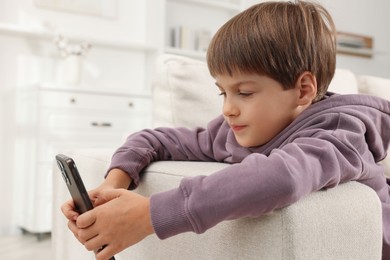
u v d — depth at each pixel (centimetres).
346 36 432
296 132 73
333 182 61
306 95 74
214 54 72
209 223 56
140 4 338
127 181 84
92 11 316
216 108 115
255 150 79
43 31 283
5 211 283
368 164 72
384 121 83
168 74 116
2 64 283
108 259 63
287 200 55
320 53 75
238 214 55
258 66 68
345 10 435
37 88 254
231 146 88
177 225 56
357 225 62
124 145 91
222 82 73
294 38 71
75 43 310
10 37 285
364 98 82
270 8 74
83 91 266
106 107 275
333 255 59
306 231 56
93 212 62
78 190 65
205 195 56
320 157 62
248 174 55
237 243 60
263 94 71
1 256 223
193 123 113
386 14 463
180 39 344
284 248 55
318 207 58
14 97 287
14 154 286
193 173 75
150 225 59
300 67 71
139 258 84
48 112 256
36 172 253
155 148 93
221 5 361
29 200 263
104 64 323
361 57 448
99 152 109
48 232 273
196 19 362
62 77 302
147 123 290
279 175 54
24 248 240
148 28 335
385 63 464
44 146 255
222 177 56
